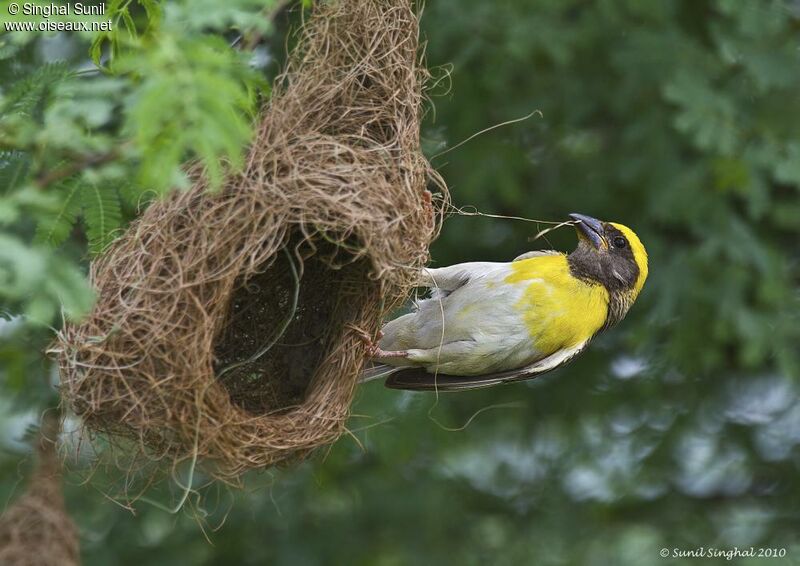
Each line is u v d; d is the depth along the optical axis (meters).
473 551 14.60
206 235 8.20
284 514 13.89
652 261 13.57
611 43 13.73
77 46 9.60
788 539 14.91
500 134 14.11
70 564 8.41
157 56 5.74
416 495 14.45
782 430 15.38
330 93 8.85
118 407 8.23
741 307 13.10
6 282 5.56
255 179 8.36
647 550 14.77
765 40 12.38
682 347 13.68
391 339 10.47
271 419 8.73
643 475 15.05
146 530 13.45
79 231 9.44
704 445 15.31
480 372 10.53
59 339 8.40
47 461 8.59
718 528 15.09
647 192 13.47
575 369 15.02
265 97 8.95
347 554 13.95
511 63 13.51
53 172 6.47
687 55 12.84
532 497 15.27
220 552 13.64
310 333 9.30
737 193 13.09
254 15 6.39
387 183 8.70
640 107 13.62
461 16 13.08
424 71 9.48
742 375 15.28
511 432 15.27
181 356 8.12
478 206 14.14
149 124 5.58
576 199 14.43
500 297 10.28
